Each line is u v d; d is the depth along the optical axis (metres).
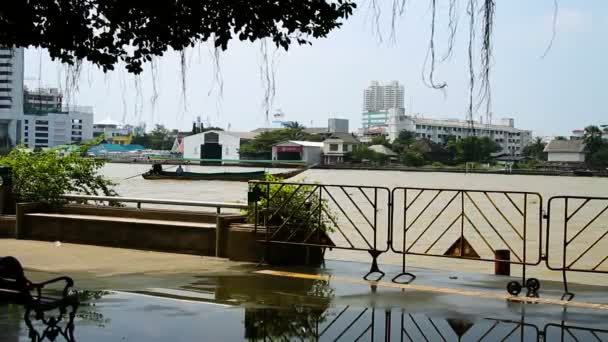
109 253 11.41
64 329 6.38
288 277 9.44
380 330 6.56
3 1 6.07
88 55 6.52
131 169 100.94
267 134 88.69
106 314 7.03
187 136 78.19
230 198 48.47
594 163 89.00
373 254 9.91
